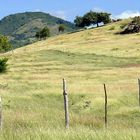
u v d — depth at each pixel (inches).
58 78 2819.9
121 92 1909.4
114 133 517.3
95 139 497.7
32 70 3619.6
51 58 4682.6
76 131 550.0
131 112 1397.6
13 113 1107.3
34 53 5064.0
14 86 2245.3
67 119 780.0
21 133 551.5
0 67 3329.2
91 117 1081.4
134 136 498.0
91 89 2034.9
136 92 1892.2
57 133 532.4
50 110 1305.4
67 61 4419.3
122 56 4832.7
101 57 4785.9
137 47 5703.7
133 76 2854.3
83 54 5083.7
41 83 2374.5
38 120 1012.5
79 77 2910.9
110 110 1545.3
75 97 1844.2
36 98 1840.6
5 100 1593.3
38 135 521.7
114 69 3479.3
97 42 6894.7
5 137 530.6
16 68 3759.8
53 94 1926.7
